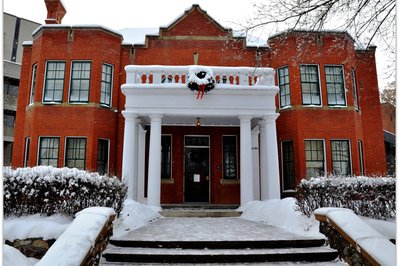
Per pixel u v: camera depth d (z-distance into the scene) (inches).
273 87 489.7
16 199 265.1
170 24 650.8
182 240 264.4
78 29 609.0
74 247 192.9
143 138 573.0
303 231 303.0
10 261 172.4
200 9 657.0
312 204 319.6
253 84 526.0
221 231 316.8
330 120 582.9
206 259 240.7
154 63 639.1
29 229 245.4
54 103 583.8
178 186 611.5
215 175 617.9
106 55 613.3
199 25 654.5
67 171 276.1
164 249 257.9
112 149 597.9
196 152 635.5
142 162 565.3
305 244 268.8
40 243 240.7
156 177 469.1
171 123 601.3
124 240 262.7
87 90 595.2
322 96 589.9
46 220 259.0
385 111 1043.9
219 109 487.5
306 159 573.3
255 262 242.7
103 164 591.2
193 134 629.9
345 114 586.9
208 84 474.3
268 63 635.5
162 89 483.2
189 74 481.1
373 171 615.2
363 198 317.4
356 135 585.9
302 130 574.2
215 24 654.5
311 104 589.3
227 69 502.0
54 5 678.5
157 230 321.4
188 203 608.4
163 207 562.6
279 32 305.3
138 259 238.7
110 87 617.0
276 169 480.4
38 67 598.2
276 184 475.5
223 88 483.8
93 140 572.4
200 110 486.0
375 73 647.1
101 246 239.3
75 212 274.4
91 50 602.5
